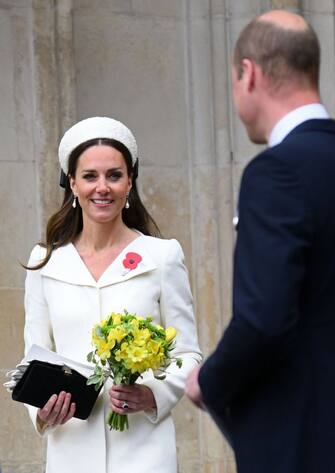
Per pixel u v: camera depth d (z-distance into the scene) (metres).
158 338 11.07
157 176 18.06
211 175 18.08
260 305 7.72
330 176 8.01
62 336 11.73
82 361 11.59
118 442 11.55
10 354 17.17
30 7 17.11
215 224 18.12
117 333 10.90
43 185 17.22
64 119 17.31
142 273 11.74
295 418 8.07
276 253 7.74
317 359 8.05
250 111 8.41
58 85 17.28
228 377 8.09
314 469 8.05
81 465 11.55
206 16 18.03
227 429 8.44
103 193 11.70
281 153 8.01
